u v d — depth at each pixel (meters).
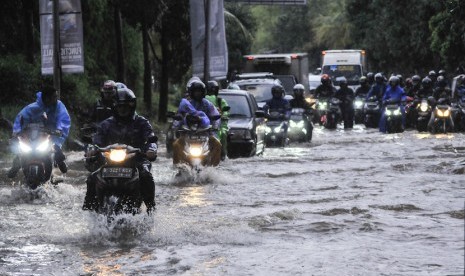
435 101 52.41
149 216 17.09
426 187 23.34
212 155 26.52
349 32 140.38
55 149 23.28
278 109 43.66
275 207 20.31
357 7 112.44
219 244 15.58
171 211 19.83
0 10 51.72
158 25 63.09
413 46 86.38
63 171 23.80
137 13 54.91
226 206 20.70
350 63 90.31
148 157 17.12
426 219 17.88
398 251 14.51
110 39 64.81
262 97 50.84
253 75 61.53
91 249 15.40
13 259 14.59
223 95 38.81
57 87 34.94
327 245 15.23
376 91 61.25
